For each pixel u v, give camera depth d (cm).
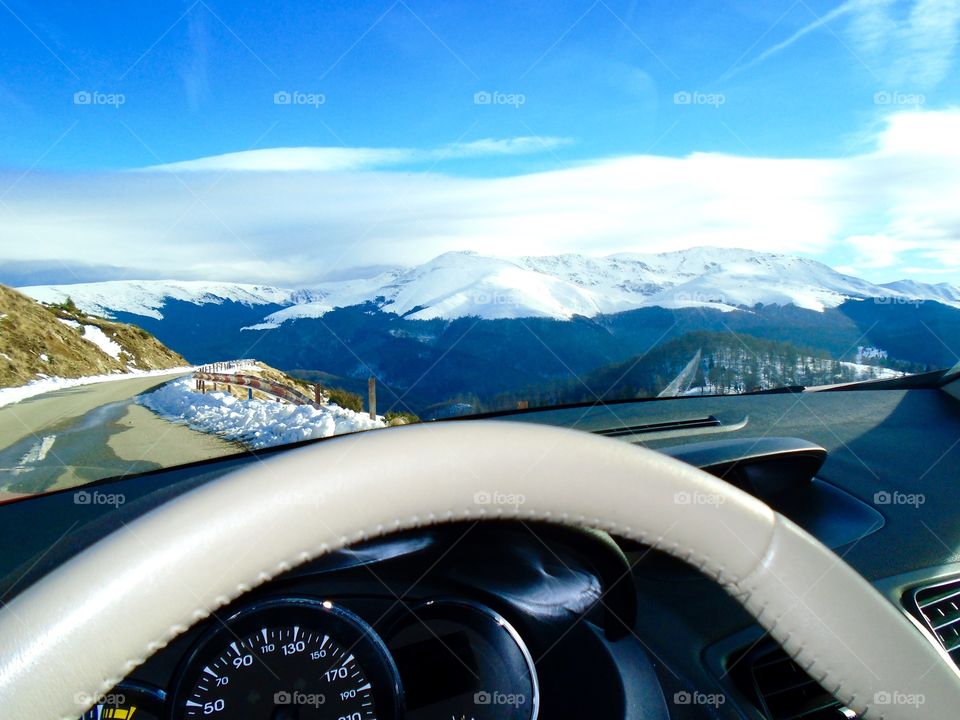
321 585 81
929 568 152
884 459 231
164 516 57
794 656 67
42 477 761
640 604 118
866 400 328
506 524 83
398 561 82
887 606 71
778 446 182
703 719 97
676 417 296
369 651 80
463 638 86
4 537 200
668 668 104
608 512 63
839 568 69
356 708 80
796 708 108
